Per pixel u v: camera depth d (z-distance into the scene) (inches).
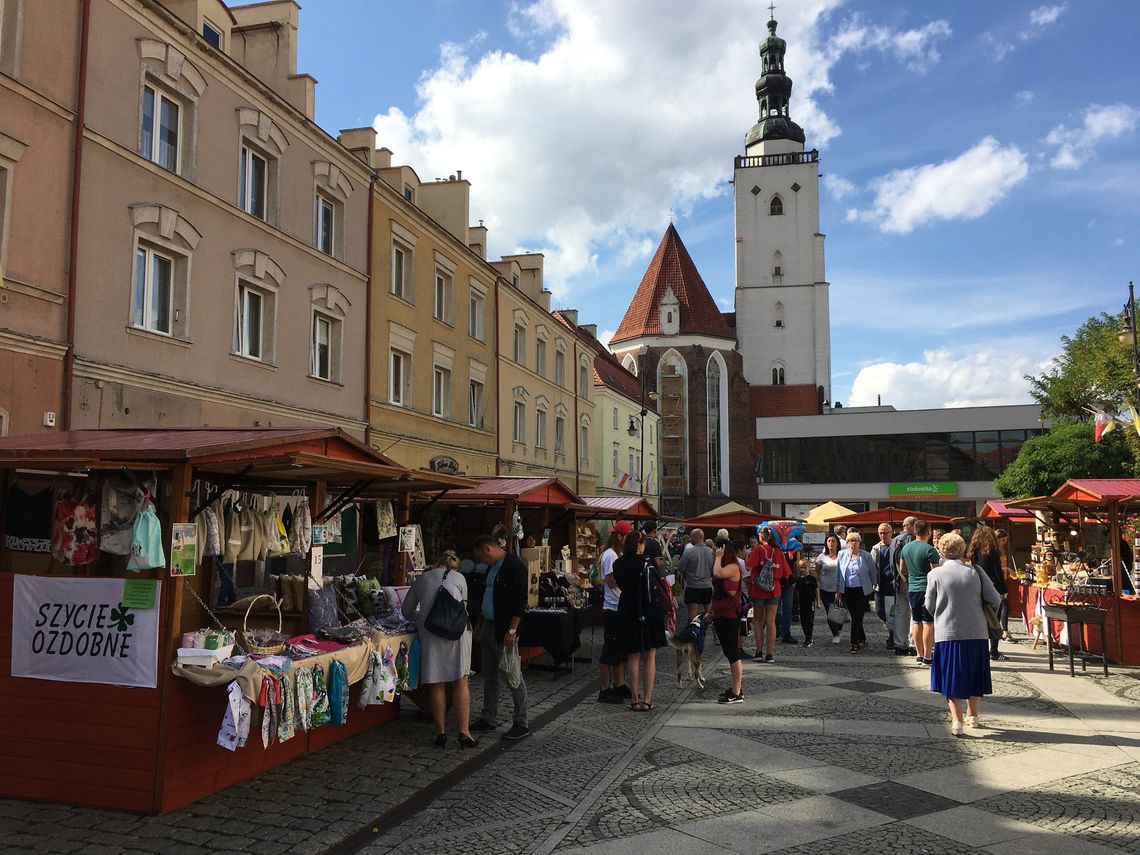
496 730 339.0
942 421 2294.5
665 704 389.7
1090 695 393.4
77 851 206.5
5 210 435.8
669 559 892.6
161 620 236.1
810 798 245.6
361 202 811.4
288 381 688.4
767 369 3134.8
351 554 406.9
